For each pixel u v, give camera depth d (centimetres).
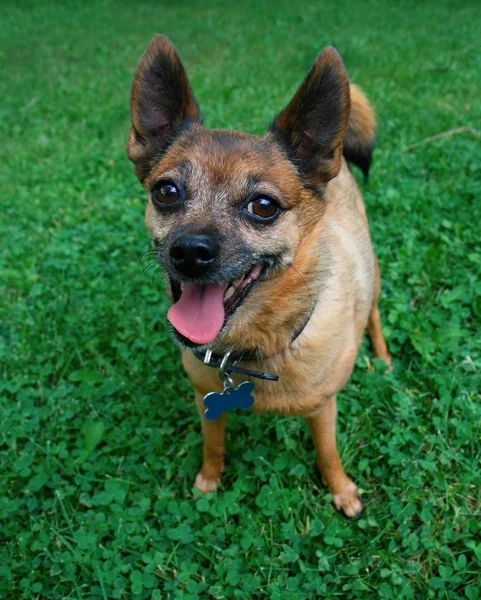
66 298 54
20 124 91
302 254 31
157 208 32
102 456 41
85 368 47
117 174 74
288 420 43
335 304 32
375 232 57
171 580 34
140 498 38
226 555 35
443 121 77
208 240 28
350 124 46
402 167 67
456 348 44
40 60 120
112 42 130
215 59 115
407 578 33
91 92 101
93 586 33
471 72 94
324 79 30
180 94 34
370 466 40
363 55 106
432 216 58
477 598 31
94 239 61
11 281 56
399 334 47
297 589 33
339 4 153
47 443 40
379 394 43
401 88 90
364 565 33
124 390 45
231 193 30
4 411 43
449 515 35
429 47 110
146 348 48
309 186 32
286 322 31
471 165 65
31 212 66
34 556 35
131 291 54
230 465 41
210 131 32
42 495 38
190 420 43
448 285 51
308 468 40
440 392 42
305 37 125
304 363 32
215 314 29
